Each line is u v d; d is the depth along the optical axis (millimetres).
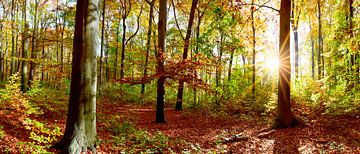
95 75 8234
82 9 7879
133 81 14922
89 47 8000
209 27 21359
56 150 7547
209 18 24859
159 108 15234
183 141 10789
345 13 19047
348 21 15688
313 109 16594
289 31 13109
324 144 10008
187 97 26969
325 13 28625
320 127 12516
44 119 11094
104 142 9078
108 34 38125
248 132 13000
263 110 19750
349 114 14141
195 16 29609
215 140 11320
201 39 19250
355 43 14617
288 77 13203
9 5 32750
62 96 15742
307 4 24703
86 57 7957
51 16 31547
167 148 9602
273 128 13273
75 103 7844
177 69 14172
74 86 7891
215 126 14805
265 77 31406
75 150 7512
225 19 18422
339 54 17312
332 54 17641
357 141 9969
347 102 14656
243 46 21344
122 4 30359
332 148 9414
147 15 36156
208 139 11602
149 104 25297
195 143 10828
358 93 14727
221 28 19219
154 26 31312
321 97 17250
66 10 27109
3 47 36094
